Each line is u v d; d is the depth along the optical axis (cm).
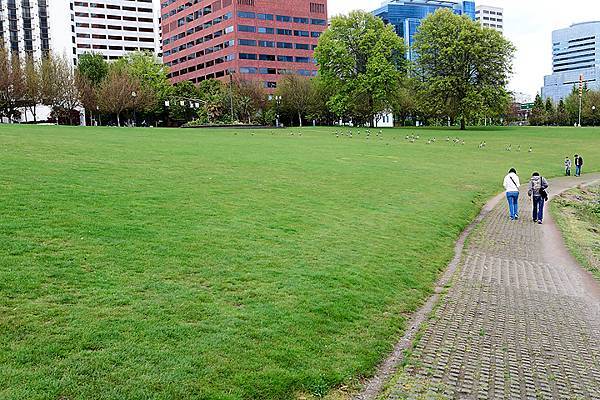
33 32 12900
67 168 1769
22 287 742
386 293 932
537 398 608
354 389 596
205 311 735
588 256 1420
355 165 2898
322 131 6203
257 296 817
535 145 5566
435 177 2848
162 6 15838
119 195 1427
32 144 2375
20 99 6569
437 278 1116
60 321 654
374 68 7338
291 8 13712
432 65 7462
